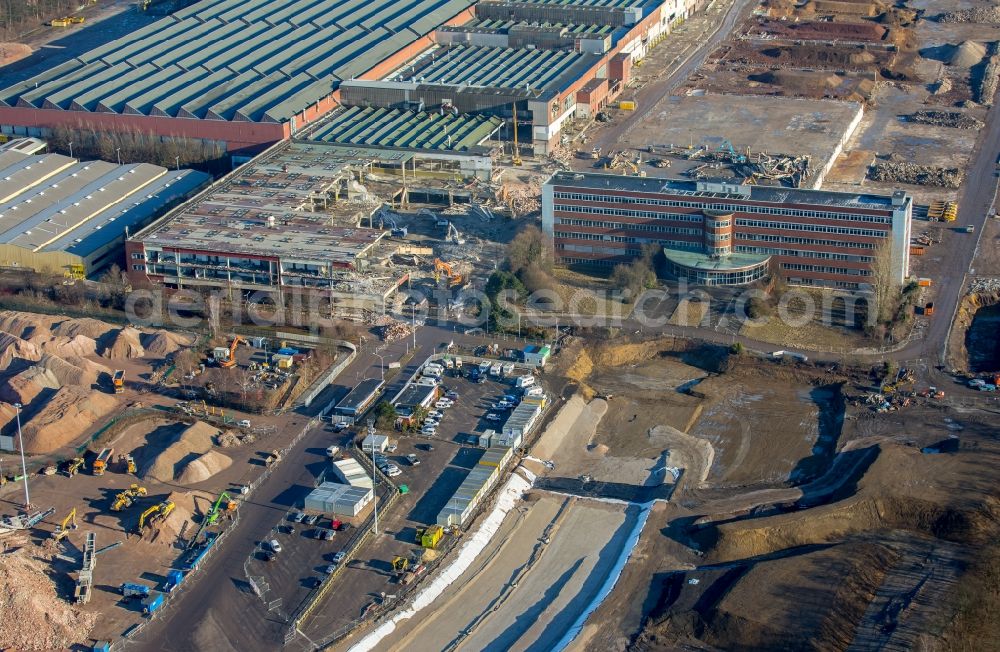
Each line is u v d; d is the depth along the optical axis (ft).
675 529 627.87
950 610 549.95
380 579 589.32
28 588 556.92
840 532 612.29
